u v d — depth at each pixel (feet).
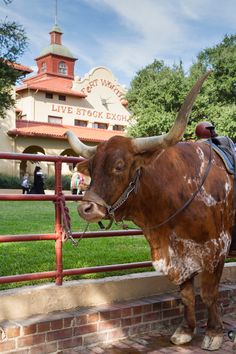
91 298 15.46
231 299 18.10
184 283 14.69
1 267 18.69
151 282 16.94
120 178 11.48
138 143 11.69
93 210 11.08
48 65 158.40
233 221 14.33
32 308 14.20
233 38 120.26
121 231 16.14
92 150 12.79
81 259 20.66
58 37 162.81
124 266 16.25
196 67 117.91
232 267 19.43
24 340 13.24
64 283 15.23
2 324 13.24
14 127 108.68
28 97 128.16
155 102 110.32
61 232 14.82
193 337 15.35
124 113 143.95
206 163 13.85
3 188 98.37
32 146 113.09
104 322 14.88
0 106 84.48
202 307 17.20
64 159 14.70
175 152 13.42
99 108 139.44
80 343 14.38
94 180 11.44
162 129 107.55
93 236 15.42
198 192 13.21
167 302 16.39
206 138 15.12
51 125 118.62
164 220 12.87
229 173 14.21
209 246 13.35
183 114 11.17
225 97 114.42
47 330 13.67
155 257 13.28
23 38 79.10
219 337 14.32
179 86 107.55
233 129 102.99
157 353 14.14
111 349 14.46
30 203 67.56
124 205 12.01
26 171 111.55
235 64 110.63
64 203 14.69
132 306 15.53
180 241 13.12
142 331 15.76
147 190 12.42
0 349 12.82
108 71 140.97
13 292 13.97
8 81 79.87
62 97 132.98
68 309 14.93
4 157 13.62
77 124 135.95
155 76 124.26
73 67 162.09
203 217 13.12
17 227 32.40
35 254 21.97
